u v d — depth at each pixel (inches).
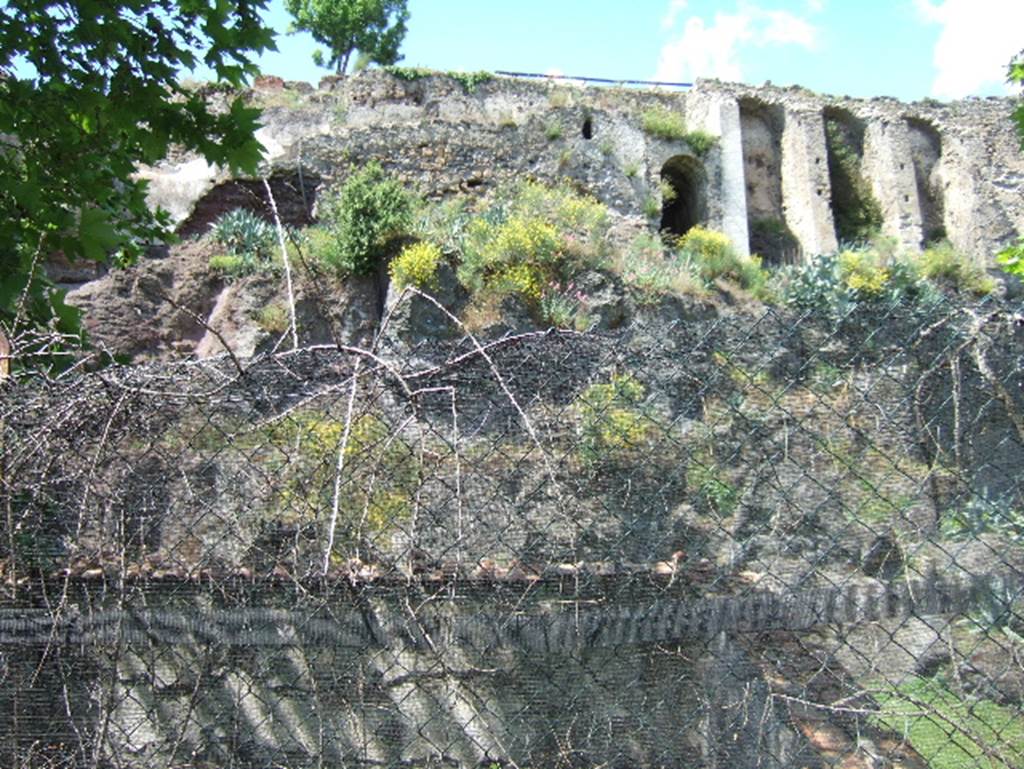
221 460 136.9
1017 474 127.9
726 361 136.5
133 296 532.4
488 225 566.3
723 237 688.4
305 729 129.0
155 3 264.2
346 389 128.2
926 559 128.5
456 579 125.8
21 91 260.1
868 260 657.6
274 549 134.3
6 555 132.2
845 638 126.3
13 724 129.6
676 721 129.3
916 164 912.9
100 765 126.0
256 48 278.7
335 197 637.3
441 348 139.3
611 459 135.6
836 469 133.4
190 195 641.6
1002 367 129.6
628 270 571.2
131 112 267.3
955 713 126.8
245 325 530.0
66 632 129.4
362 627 126.4
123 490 131.3
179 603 130.1
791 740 128.9
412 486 133.5
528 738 128.1
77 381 134.4
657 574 130.4
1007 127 916.0
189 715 122.2
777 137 894.4
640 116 787.4
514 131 740.7
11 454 131.5
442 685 129.7
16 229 249.0
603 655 130.8
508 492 134.1
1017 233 875.4
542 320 529.3
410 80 774.5
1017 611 127.3
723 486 135.3
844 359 134.0
